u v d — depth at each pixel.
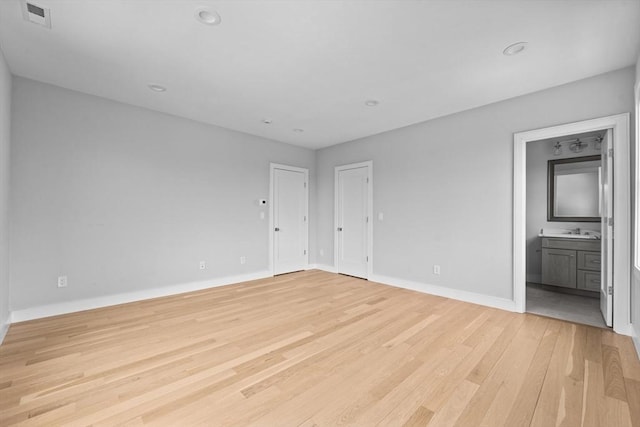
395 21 2.02
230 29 2.12
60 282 3.06
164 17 2.00
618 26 2.04
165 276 3.82
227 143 4.48
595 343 2.42
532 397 1.71
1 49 2.38
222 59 2.54
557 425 1.49
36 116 2.94
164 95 3.29
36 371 1.95
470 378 1.91
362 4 1.86
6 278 2.64
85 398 1.67
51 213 3.02
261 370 2.00
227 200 4.48
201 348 2.32
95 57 2.52
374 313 3.16
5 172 2.58
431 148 4.00
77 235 3.18
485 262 3.46
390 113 3.79
